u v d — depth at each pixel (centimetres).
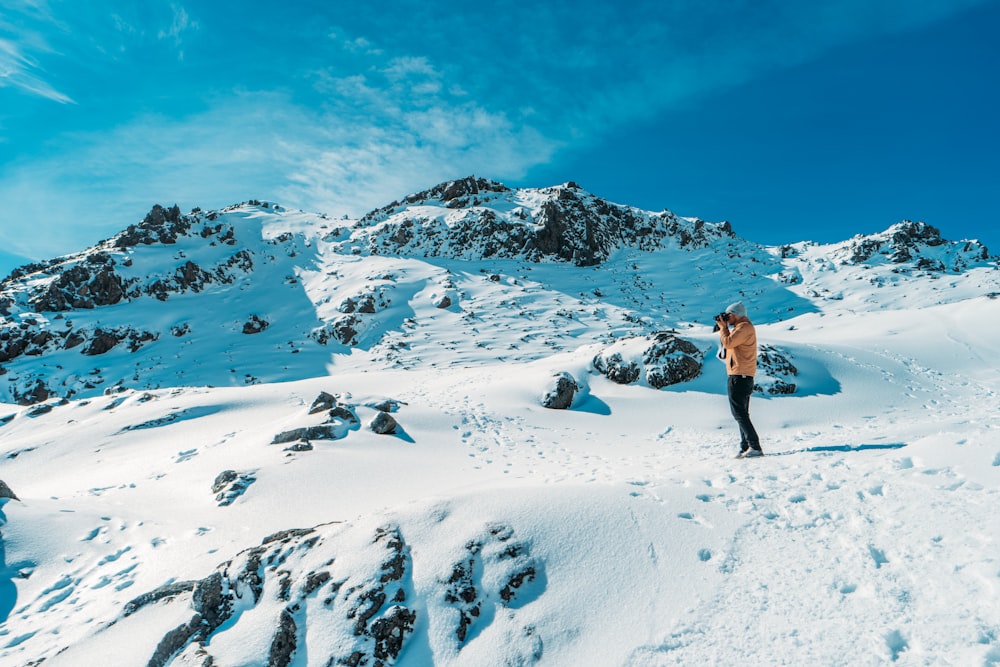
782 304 5619
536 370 1983
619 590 354
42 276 5694
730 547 381
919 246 6606
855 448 575
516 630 340
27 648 510
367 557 404
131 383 3822
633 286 6250
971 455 427
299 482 827
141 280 5494
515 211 7606
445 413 1404
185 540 696
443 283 5562
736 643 295
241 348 4484
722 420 1319
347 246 7038
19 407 2372
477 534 408
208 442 1469
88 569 679
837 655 271
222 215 7650
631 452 1030
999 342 1836
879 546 350
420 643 351
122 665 401
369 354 4197
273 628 373
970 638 255
